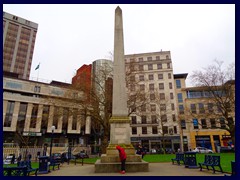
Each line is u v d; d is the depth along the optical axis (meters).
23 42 100.38
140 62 58.22
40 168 11.27
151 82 55.84
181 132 48.34
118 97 12.84
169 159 19.41
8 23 98.31
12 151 26.81
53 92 53.41
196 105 49.03
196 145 47.53
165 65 56.62
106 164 10.11
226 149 36.03
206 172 9.70
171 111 51.72
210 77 31.77
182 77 56.38
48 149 38.81
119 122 12.02
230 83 30.97
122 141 11.63
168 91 54.09
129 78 26.34
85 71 26.77
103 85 26.72
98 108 24.64
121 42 14.39
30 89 51.94
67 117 26.50
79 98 25.05
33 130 48.47
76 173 10.34
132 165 10.10
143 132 50.56
